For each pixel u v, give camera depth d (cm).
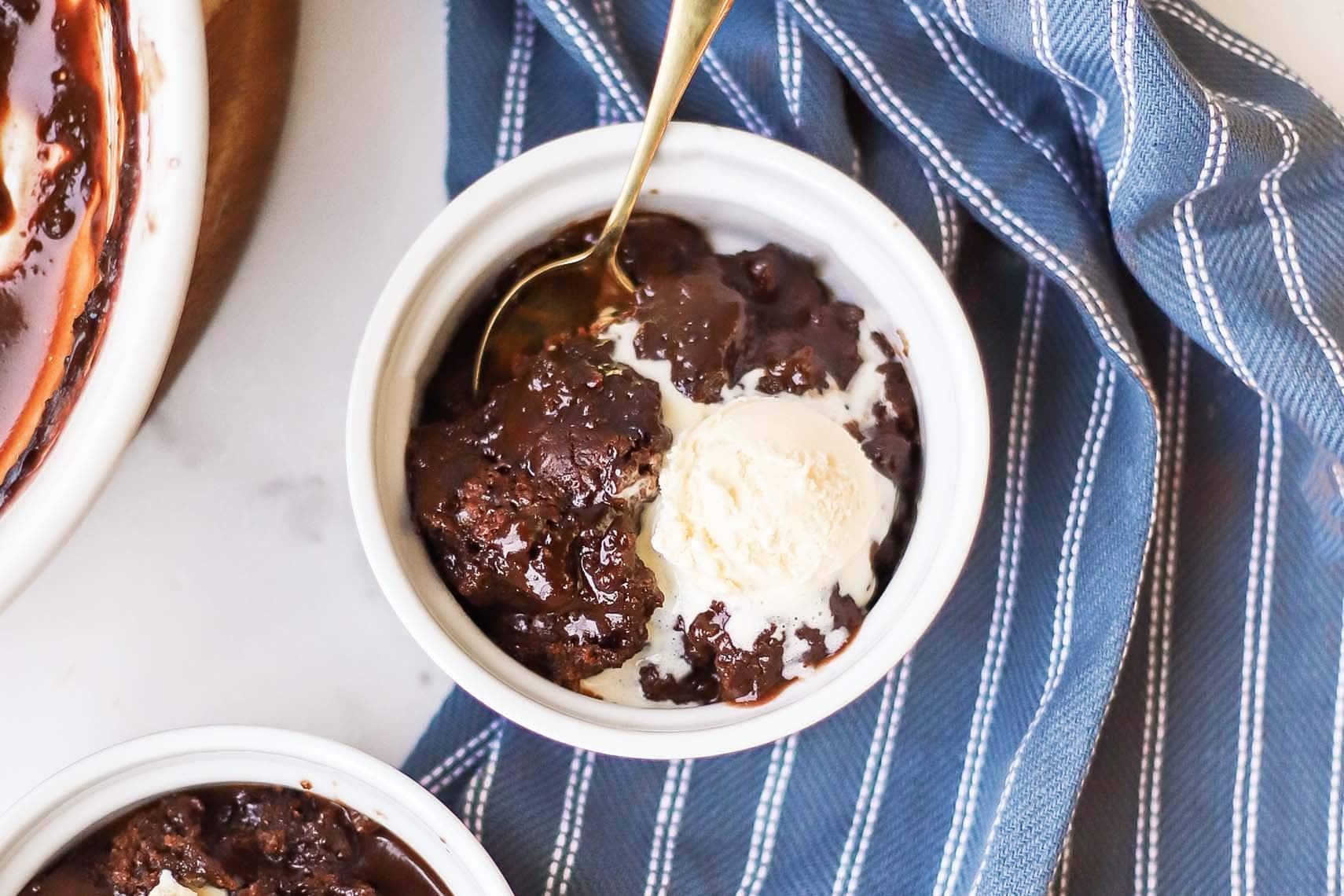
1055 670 47
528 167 43
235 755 45
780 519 43
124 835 45
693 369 43
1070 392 47
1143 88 43
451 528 43
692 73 43
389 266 47
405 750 47
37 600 46
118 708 46
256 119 45
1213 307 45
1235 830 47
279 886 45
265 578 47
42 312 45
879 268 44
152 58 42
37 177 45
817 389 44
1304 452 47
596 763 47
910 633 43
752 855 47
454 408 45
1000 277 47
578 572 43
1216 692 47
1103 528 46
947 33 45
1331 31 47
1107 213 47
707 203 44
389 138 46
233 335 46
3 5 45
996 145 46
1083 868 47
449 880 45
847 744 47
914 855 47
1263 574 47
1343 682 47
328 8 46
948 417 44
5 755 46
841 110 46
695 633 44
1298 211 44
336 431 47
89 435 42
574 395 43
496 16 46
